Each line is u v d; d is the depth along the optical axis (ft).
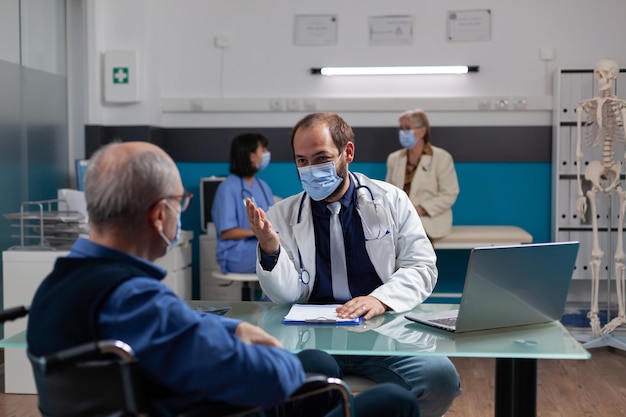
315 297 8.11
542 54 17.22
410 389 7.19
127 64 17.08
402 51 17.54
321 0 17.66
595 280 14.93
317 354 6.31
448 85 17.54
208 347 4.41
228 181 15.38
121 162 4.68
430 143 17.42
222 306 7.70
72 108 17.37
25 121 15.40
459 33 17.40
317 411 6.15
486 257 6.19
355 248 8.01
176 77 18.06
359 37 17.62
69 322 4.37
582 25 17.21
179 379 4.40
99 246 4.68
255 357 4.53
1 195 14.44
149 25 17.46
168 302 4.48
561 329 6.73
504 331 6.64
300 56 17.78
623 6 17.12
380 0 17.53
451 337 6.41
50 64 16.52
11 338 6.17
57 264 4.70
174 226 4.90
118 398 4.16
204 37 17.97
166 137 18.19
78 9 17.20
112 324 4.38
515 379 6.34
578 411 11.41
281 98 17.69
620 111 14.06
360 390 7.34
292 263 7.93
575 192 16.70
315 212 8.05
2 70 14.53
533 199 17.53
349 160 7.95
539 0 17.28
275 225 8.21
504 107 17.24
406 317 7.12
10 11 14.79
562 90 16.63
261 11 17.80
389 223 8.01
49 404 4.44
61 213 12.50
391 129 17.63
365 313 7.16
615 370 13.58
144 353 4.36
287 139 17.89
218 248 15.28
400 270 7.86
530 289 6.55
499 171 17.56
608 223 15.35
